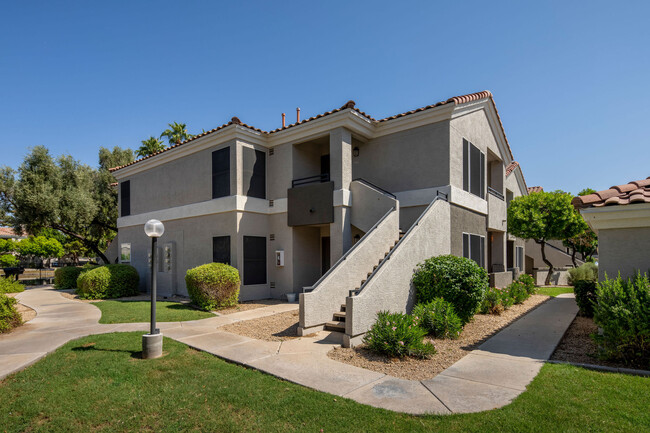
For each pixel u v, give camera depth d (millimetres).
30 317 11055
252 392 5152
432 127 12711
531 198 19312
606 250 6996
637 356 5969
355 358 6707
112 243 24891
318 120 12977
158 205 17359
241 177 13812
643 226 6645
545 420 4160
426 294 9547
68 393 5207
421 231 10367
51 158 22047
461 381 5465
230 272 12391
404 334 6738
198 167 15359
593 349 7176
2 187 20797
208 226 14711
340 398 4891
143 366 6270
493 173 18438
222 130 13867
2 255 32969
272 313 11250
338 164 12727
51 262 49344
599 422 4102
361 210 12648
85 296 15031
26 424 4441
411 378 5660
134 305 13102
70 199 21438
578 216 18750
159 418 4523
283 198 14336
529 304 13227
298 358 6680
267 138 14734
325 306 9086
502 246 18062
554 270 23062
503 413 4344
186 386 5410
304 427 4188
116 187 24391
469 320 9664
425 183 12727
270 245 14727
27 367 6320
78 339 8086
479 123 15258
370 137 14047
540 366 6105
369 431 4059
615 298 6312
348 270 9883
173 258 16078
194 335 8492
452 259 9898
